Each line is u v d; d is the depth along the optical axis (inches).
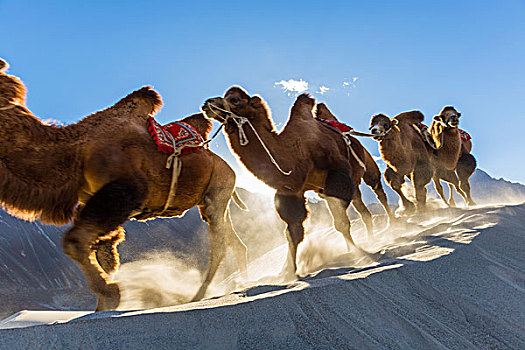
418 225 385.7
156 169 231.3
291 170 278.7
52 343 118.0
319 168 296.5
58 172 203.2
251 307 144.4
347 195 301.6
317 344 133.7
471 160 562.9
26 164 196.1
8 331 118.2
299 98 314.7
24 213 198.7
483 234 271.1
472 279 197.3
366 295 167.8
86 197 215.8
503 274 208.1
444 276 196.2
